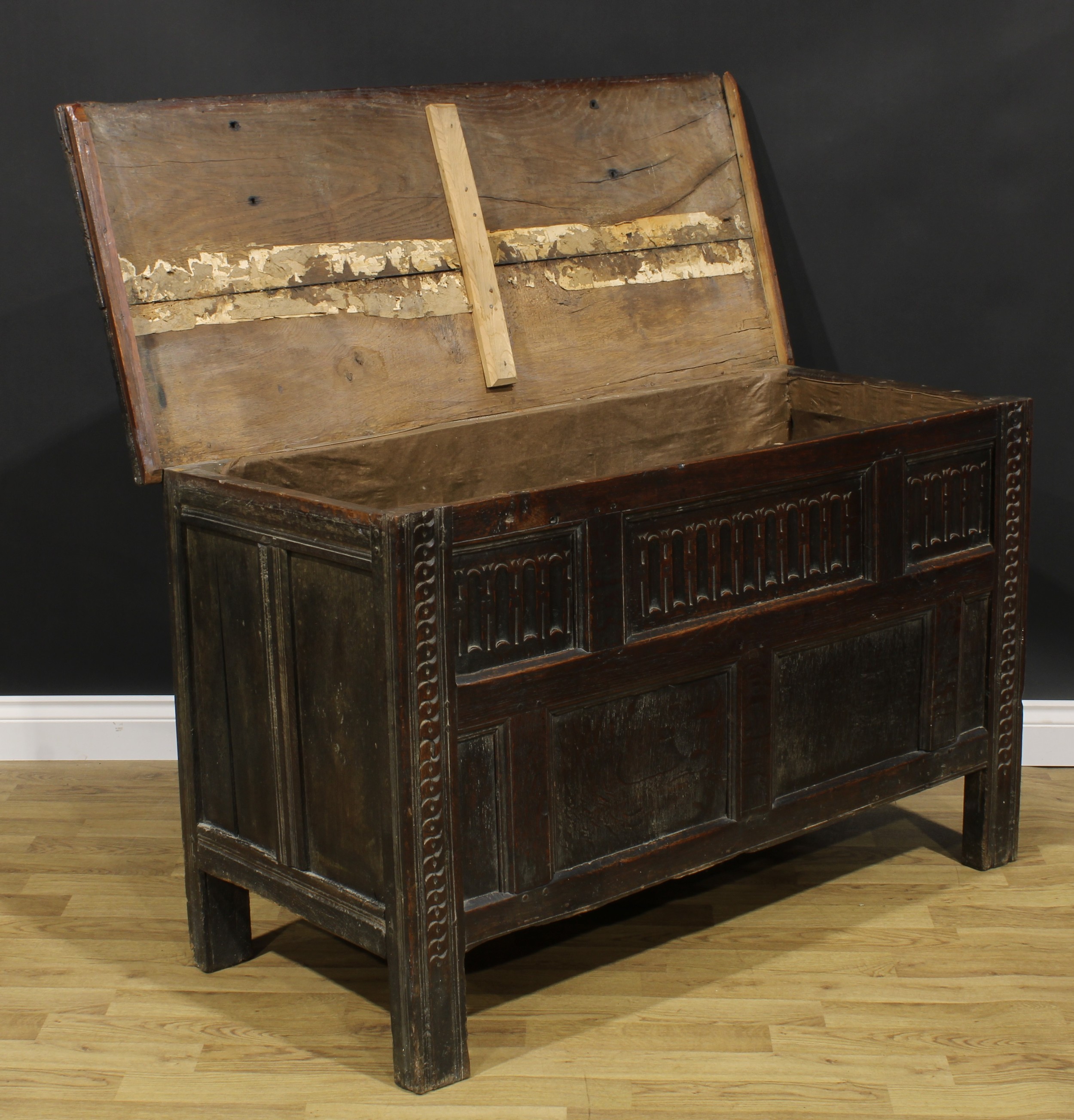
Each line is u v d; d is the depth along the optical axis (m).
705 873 2.75
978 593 2.65
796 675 2.43
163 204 2.36
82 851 2.85
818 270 3.16
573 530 2.09
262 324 2.44
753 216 3.08
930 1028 2.22
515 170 2.79
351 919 2.11
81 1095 2.08
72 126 2.28
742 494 2.28
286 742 2.15
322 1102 2.06
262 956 2.48
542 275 2.80
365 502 2.54
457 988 2.08
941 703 2.64
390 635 1.91
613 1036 2.21
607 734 2.21
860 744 2.55
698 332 2.99
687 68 3.06
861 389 2.89
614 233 2.90
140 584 3.22
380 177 2.61
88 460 3.15
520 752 2.10
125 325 2.27
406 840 1.98
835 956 2.44
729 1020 2.25
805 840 2.89
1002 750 2.73
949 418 2.53
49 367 3.10
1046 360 3.13
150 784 3.17
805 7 3.03
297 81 3.01
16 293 3.07
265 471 2.37
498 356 2.68
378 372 2.56
